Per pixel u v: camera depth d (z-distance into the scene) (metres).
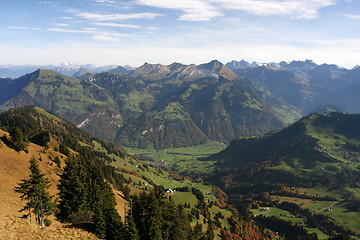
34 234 58.81
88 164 108.94
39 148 137.25
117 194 145.00
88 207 85.88
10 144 111.88
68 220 77.44
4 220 60.28
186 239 91.31
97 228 72.44
